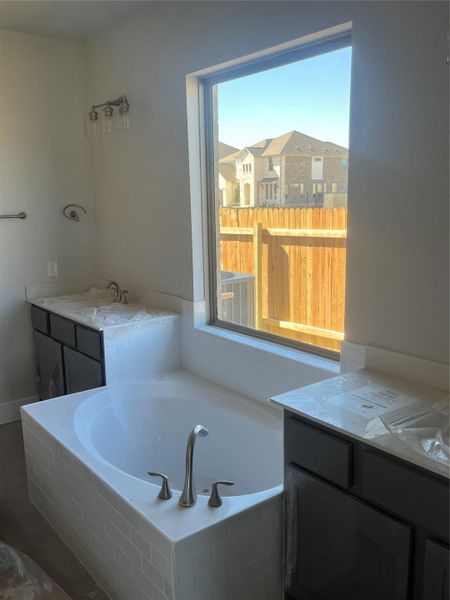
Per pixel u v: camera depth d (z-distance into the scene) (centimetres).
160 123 306
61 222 376
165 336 313
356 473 156
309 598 179
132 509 179
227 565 175
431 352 188
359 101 198
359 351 211
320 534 171
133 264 353
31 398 381
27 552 231
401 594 147
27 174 357
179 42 282
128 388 290
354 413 168
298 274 253
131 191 343
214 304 310
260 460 245
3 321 362
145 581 179
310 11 213
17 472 301
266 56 245
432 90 175
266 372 262
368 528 153
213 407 271
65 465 226
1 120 343
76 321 311
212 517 172
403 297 194
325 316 243
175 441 285
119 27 326
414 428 157
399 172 189
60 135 368
